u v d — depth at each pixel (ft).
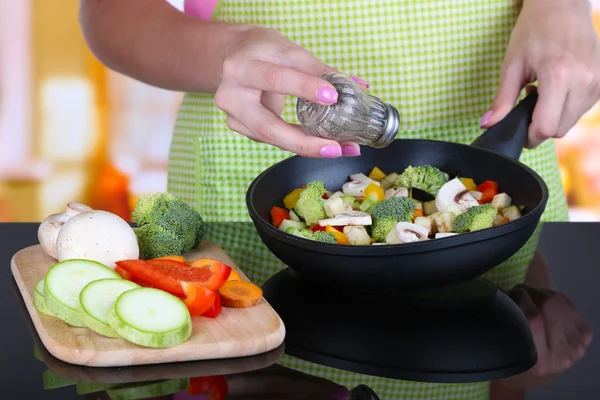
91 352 3.40
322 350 3.52
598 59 4.60
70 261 3.67
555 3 4.75
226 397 3.25
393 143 4.48
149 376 3.38
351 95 3.70
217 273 3.68
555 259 4.21
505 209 4.14
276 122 3.86
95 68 8.23
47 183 8.47
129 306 3.46
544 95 4.47
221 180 5.08
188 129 5.27
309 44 5.00
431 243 3.58
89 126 8.36
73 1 8.05
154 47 4.72
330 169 4.46
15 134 8.34
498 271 4.09
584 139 8.27
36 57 8.17
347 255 3.61
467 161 4.40
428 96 5.10
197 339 3.48
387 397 3.25
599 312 3.76
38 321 3.59
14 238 4.40
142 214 4.12
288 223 4.11
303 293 3.89
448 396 3.25
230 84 3.93
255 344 3.49
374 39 4.99
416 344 3.55
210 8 5.14
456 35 5.03
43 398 3.24
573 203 8.44
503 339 3.58
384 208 4.06
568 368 3.40
